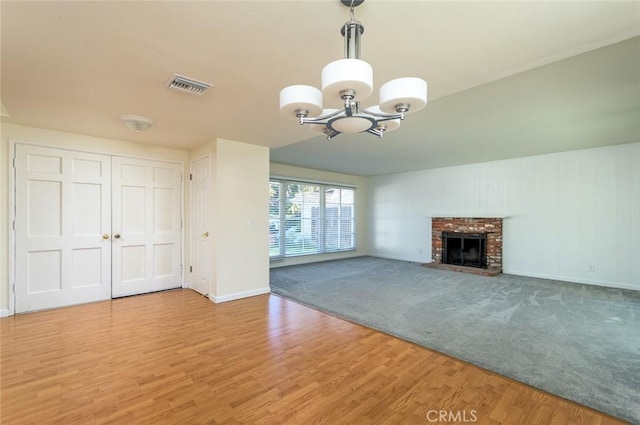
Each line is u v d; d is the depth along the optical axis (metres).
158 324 3.13
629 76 2.40
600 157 5.11
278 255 6.71
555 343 2.73
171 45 1.75
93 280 3.85
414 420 1.71
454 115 3.34
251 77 2.17
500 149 5.16
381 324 3.19
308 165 6.95
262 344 2.69
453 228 6.87
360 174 8.40
